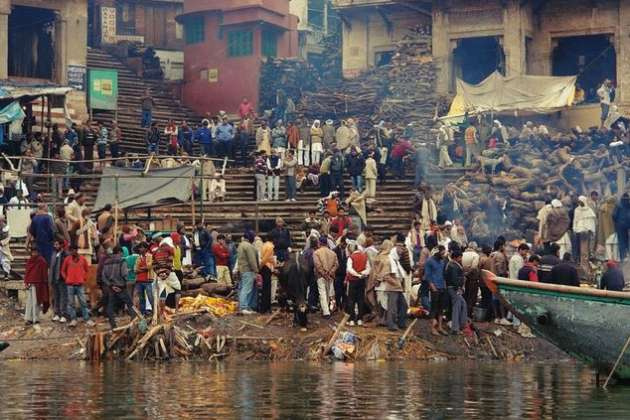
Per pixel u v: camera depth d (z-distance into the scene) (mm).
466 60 71000
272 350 39938
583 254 49656
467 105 65062
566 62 70312
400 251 41438
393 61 70125
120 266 40781
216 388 31297
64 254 41750
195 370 36188
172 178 49219
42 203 46344
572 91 64500
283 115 68562
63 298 41875
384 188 56906
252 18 75062
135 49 78812
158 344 39094
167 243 41438
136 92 75375
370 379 33656
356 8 74375
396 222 52750
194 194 52500
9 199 51219
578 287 32969
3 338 41219
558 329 33406
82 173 59062
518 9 68500
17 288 44250
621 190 53781
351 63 75375
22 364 38094
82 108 68500
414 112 66688
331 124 60875
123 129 68750
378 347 40312
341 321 41375
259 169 56500
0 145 58656
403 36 73188
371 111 68125
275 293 44031
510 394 30438
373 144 57625
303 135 61062
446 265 41219
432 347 40719
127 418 25969
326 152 57156
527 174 53719
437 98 67312
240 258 42375
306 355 39969
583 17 68688
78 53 68812
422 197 51688
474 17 69500
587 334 33094
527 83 65188
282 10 76812
